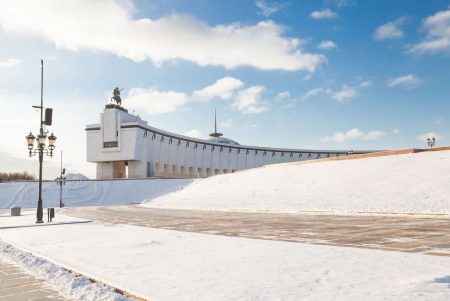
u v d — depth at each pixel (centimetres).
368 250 848
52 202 6994
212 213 2902
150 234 1368
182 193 6181
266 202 3522
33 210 4709
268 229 1512
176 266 726
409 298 459
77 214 3191
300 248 912
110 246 1052
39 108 2345
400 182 3362
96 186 7875
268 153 13062
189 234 1331
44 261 860
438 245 944
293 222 1844
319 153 13512
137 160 9012
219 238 1184
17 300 572
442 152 4359
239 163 12406
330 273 617
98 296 555
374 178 3809
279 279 588
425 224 1549
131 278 633
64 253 949
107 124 8938
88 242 1167
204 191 5728
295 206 2980
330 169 4956
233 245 1003
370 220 1847
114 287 587
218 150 11888
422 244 969
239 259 780
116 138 8875
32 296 593
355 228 1462
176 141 10525
